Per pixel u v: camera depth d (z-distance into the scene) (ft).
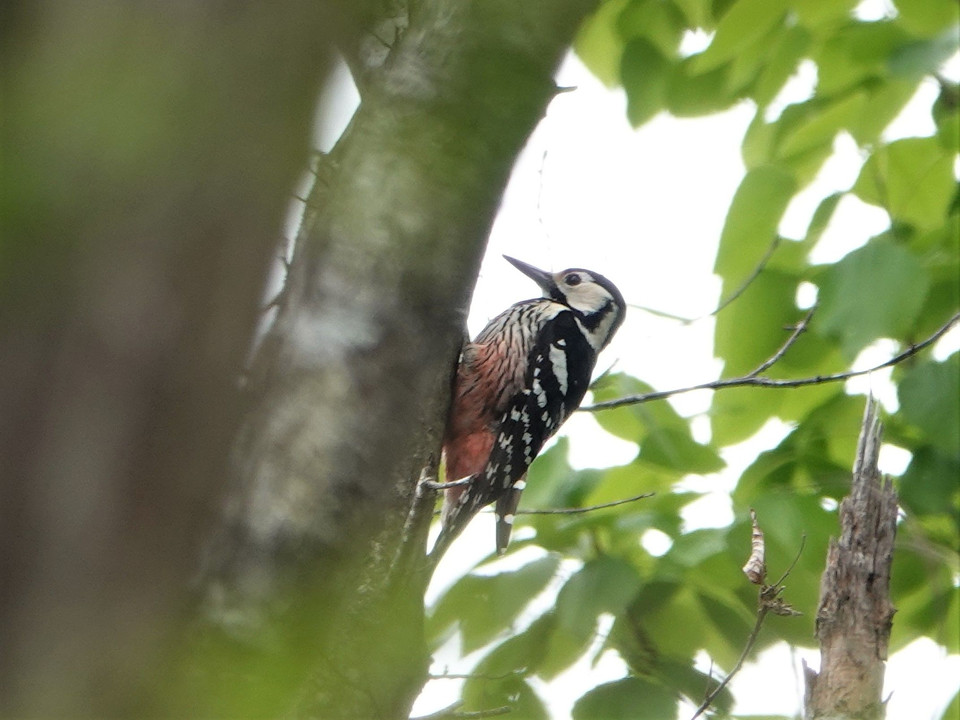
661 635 32.40
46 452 9.45
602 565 32.63
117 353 9.62
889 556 27.17
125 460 9.75
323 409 25.32
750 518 33.30
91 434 9.59
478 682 32.55
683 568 32.96
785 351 34.06
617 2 40.70
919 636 36.42
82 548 9.66
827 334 34.14
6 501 9.37
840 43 38.06
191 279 9.95
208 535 12.65
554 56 23.11
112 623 9.90
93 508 9.65
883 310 33.65
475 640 33.12
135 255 9.63
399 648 26.81
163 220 9.70
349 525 24.86
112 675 9.98
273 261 10.62
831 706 26.37
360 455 25.27
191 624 13.76
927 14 37.58
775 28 38.42
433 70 25.00
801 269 37.24
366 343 25.85
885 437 37.63
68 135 9.15
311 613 23.82
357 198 26.11
